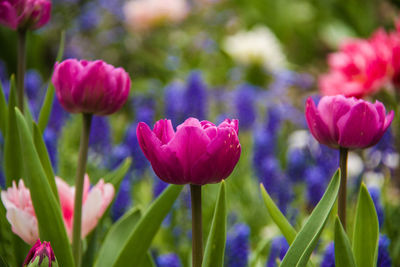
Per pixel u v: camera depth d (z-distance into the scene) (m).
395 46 1.21
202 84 1.98
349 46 1.26
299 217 1.42
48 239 0.95
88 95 0.98
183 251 1.31
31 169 0.94
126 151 1.54
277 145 1.96
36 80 1.98
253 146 1.60
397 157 1.44
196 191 0.88
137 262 0.97
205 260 0.89
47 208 0.94
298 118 2.25
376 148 1.45
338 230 0.87
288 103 2.44
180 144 0.85
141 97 2.30
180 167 0.86
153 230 0.96
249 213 1.47
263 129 1.81
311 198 1.35
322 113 0.93
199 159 0.85
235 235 1.15
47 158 1.00
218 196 0.88
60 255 0.95
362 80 1.23
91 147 1.68
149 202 1.52
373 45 1.23
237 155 0.87
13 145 1.06
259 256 1.20
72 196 1.03
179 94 1.98
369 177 1.47
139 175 1.57
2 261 0.96
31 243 0.98
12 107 1.05
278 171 1.47
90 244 1.08
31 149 0.94
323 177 1.44
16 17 1.08
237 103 2.02
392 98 1.28
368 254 0.93
